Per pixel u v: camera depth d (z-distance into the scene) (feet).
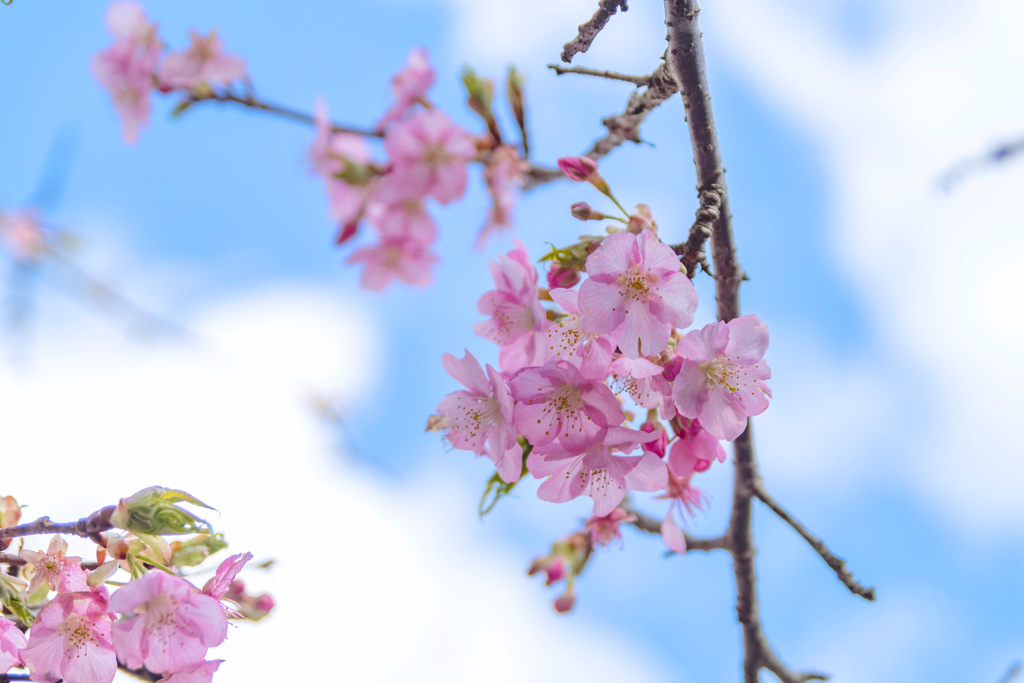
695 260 3.32
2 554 3.34
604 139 3.46
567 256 3.30
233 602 3.39
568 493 3.33
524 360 3.33
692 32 3.30
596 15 3.29
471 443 3.32
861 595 3.48
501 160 3.29
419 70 3.28
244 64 3.26
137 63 3.27
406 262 3.30
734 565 3.62
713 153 3.34
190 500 3.29
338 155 3.27
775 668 3.64
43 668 3.30
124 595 3.25
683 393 3.29
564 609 3.62
